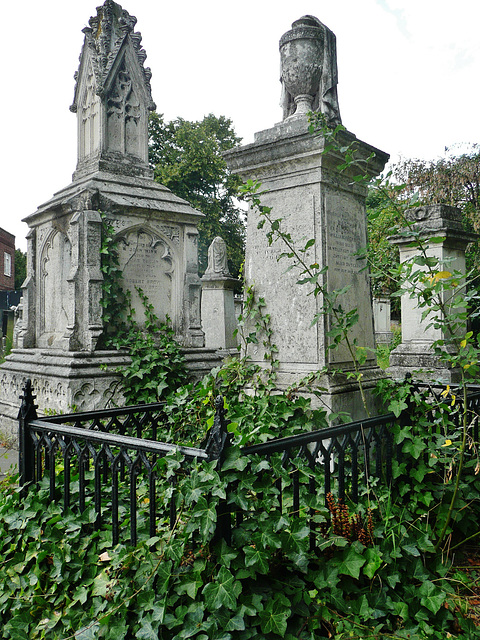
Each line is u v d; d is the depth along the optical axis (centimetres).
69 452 319
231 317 1466
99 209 706
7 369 766
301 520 258
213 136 3180
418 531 315
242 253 3231
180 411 441
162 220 770
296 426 407
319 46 499
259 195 482
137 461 271
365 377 480
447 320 315
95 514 301
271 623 228
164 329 761
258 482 256
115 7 806
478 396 413
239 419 392
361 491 328
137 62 815
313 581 259
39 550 296
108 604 253
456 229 951
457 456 361
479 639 247
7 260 4088
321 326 445
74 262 689
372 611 252
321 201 453
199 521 231
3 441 723
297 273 464
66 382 631
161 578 239
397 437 343
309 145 445
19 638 256
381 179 321
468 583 289
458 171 2091
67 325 716
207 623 223
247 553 233
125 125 801
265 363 484
